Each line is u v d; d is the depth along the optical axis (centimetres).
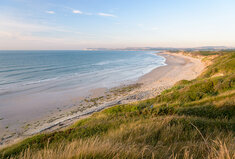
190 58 12262
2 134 1731
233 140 466
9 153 727
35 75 5162
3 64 7956
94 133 827
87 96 3091
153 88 3347
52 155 418
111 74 5494
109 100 2805
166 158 383
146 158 374
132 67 7462
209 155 355
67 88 3666
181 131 584
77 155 377
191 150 411
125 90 3438
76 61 10588
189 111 1008
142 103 1652
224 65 3170
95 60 11725
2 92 3259
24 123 2000
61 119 2088
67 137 823
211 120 749
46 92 3347
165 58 13900
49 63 8931
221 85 1619
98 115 1504
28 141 835
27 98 2958
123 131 657
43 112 2348
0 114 2267
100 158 375
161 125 646
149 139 545
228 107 937
